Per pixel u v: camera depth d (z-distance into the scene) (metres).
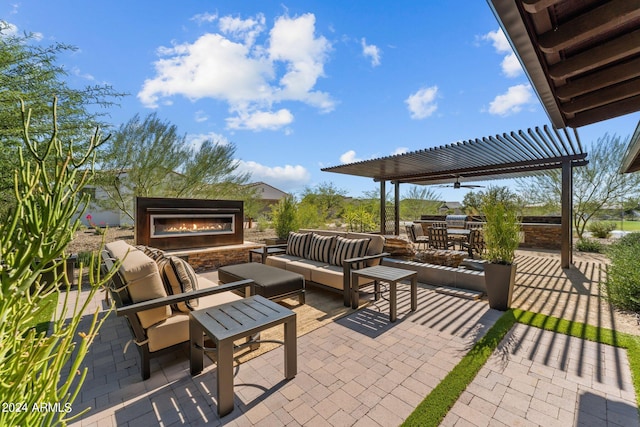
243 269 4.02
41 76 4.19
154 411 1.88
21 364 0.79
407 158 6.13
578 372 2.26
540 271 5.89
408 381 2.17
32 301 0.79
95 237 8.62
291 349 2.21
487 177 9.13
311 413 1.86
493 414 1.83
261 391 2.07
